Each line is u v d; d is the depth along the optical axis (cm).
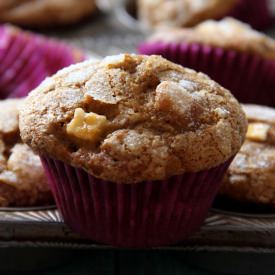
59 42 43
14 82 39
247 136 30
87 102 26
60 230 28
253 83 39
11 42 40
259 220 29
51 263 29
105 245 28
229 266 29
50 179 28
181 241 28
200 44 38
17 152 30
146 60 27
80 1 49
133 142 25
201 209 28
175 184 26
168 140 26
